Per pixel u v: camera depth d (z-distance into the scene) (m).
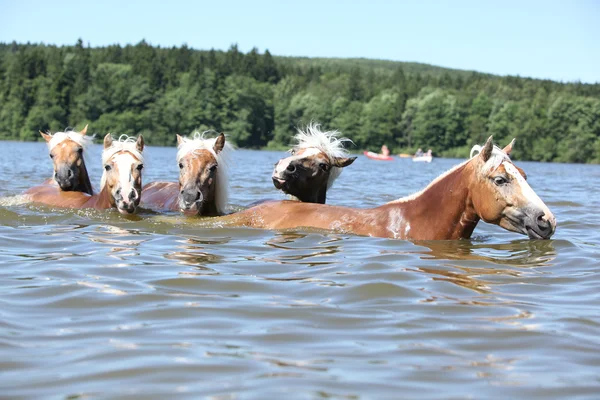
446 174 9.84
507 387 4.64
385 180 29.27
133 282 7.18
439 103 101.62
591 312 6.39
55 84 105.19
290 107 107.88
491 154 9.31
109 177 12.20
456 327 5.86
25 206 13.19
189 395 4.43
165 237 9.88
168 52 155.12
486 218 9.39
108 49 164.00
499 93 114.12
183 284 7.13
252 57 154.62
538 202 9.08
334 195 19.03
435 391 4.56
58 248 9.06
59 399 4.35
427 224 9.77
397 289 6.99
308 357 5.14
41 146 73.31
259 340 5.49
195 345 5.35
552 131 93.25
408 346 5.40
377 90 122.56
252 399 4.38
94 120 104.94
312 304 6.47
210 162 11.60
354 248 9.02
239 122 105.00
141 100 106.62
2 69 119.75
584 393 4.55
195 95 105.75
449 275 7.71
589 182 32.69
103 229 10.62
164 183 15.18
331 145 12.01
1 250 8.90
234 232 10.16
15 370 4.80
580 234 11.65
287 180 11.34
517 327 5.88
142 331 5.66
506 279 7.63
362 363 5.04
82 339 5.45
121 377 4.71
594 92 124.88
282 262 8.21
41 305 6.35
